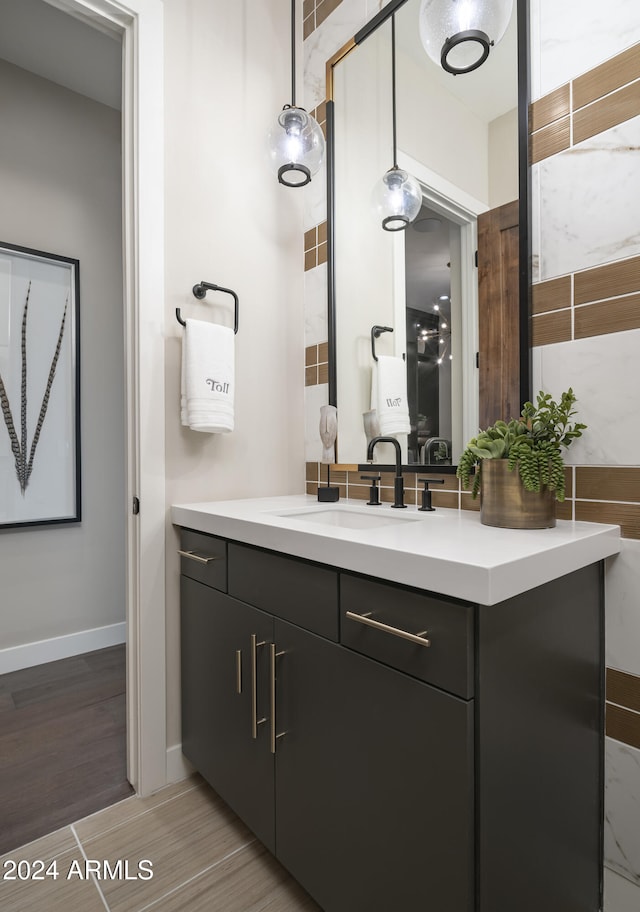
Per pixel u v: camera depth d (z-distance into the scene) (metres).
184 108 1.51
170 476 1.46
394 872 0.79
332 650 0.91
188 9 1.53
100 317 2.49
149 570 1.40
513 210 1.17
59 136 2.37
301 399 1.82
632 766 0.97
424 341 1.39
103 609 2.48
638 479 0.97
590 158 1.03
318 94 1.77
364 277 1.58
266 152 1.47
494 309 1.21
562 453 1.08
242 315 1.65
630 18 0.98
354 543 0.84
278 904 1.04
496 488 1.01
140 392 1.39
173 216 1.47
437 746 0.71
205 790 1.41
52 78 2.32
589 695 0.98
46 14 1.95
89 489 2.44
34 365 2.26
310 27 1.81
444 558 0.70
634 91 0.97
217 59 1.60
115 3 1.36
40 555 2.29
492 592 0.64
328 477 1.55
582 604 0.95
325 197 1.74
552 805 0.86
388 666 0.80
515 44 1.16
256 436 1.68
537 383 1.13
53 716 1.81
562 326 1.08
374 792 0.82
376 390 1.54
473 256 1.26
